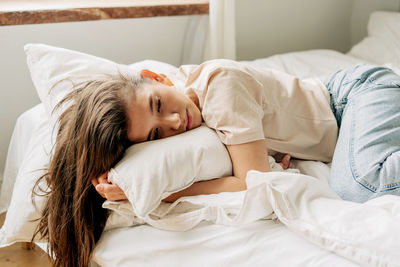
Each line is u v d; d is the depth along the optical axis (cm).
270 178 93
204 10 199
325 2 252
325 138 127
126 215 104
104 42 200
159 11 188
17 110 188
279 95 123
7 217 117
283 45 250
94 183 104
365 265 80
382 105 114
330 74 182
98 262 104
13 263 147
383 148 107
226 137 107
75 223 104
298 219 89
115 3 187
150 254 97
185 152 102
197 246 95
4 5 172
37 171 120
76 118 104
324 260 84
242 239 93
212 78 112
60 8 169
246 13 232
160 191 96
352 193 107
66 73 127
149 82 111
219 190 105
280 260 87
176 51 221
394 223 81
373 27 219
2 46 176
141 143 106
